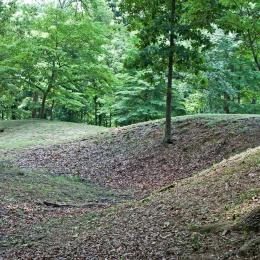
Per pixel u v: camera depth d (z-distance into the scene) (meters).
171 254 7.11
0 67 30.56
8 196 12.68
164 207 9.59
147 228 8.58
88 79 31.73
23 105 39.16
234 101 30.56
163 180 16.73
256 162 10.17
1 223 10.12
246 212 7.64
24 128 30.58
